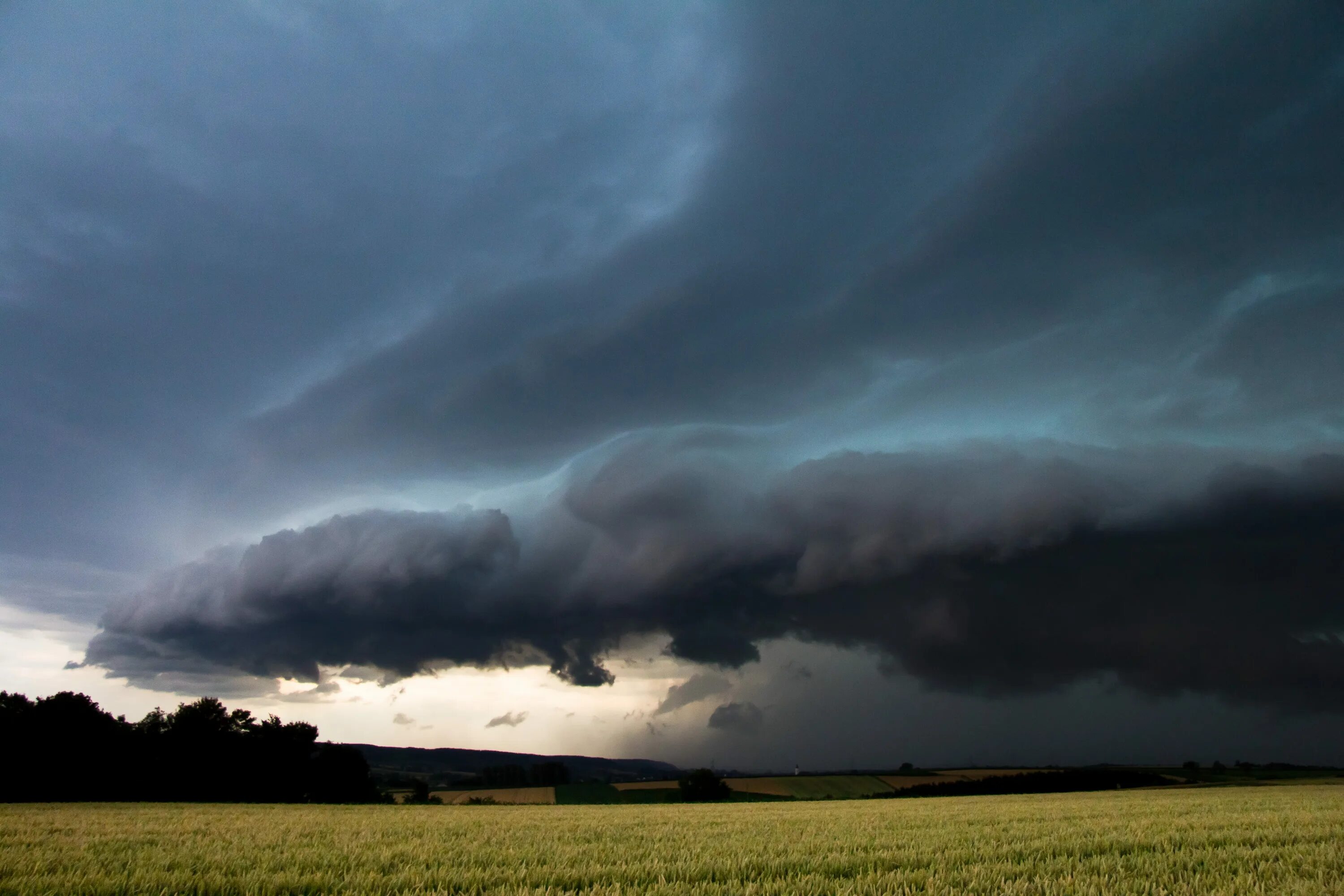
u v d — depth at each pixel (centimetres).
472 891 869
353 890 877
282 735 6662
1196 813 2450
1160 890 870
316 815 2641
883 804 3966
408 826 1989
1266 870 1021
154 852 1218
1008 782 7850
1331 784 7362
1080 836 1519
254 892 854
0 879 908
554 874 983
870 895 850
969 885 888
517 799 9162
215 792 6178
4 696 5419
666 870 995
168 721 6291
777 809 3438
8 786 5256
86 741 5562
